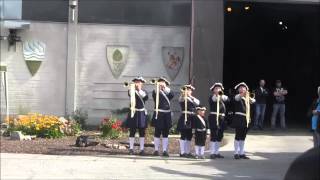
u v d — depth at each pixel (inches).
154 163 525.7
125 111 824.9
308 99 1279.5
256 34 1373.0
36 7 826.2
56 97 828.6
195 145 569.6
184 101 569.9
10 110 823.7
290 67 1358.3
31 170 474.0
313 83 1267.2
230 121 589.0
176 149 622.8
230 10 1047.6
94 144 626.5
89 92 829.8
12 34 820.0
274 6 981.2
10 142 629.9
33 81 828.0
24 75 827.4
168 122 576.1
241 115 560.7
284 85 1354.6
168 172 475.5
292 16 1179.9
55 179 436.5
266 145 671.8
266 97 893.2
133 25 829.8
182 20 831.7
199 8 818.2
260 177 456.4
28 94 827.4
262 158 569.0
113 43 829.8
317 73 1254.3
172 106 822.5
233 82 1405.0
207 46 816.9
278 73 1386.6
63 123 716.7
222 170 489.7
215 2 818.8
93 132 759.7
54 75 828.6
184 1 830.5
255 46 1400.1
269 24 1306.6
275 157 577.0
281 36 1373.0
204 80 813.2
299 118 1067.3
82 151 585.6
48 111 827.4
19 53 826.8
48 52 828.6
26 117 710.5
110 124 689.6
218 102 567.2
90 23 828.6
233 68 1409.9
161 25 831.7
